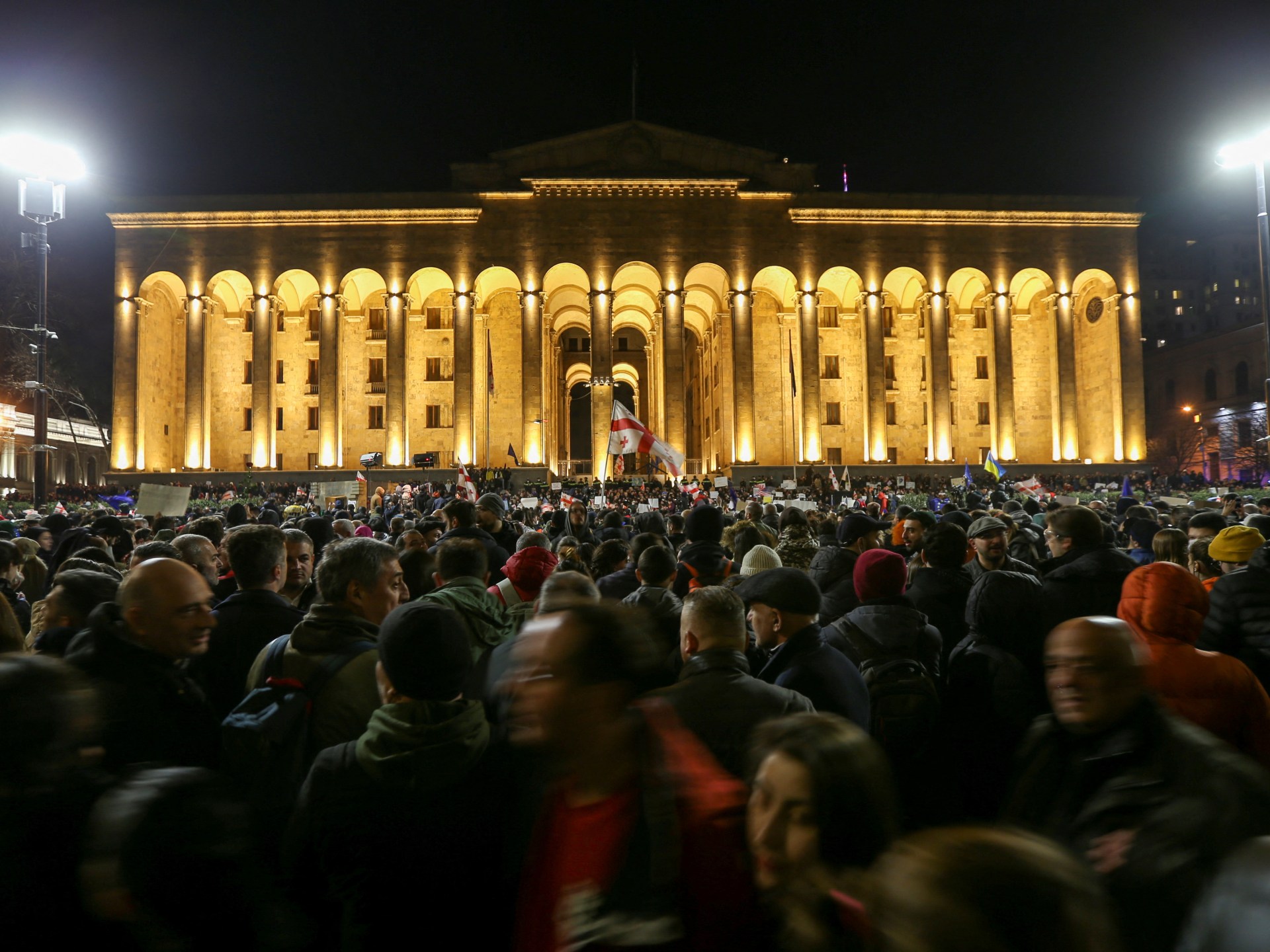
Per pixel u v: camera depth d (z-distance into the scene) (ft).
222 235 197.47
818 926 7.21
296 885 11.33
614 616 9.12
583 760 8.76
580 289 221.05
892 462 213.46
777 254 201.87
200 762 13.25
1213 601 19.39
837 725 8.25
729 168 207.72
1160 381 318.86
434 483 191.62
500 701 13.11
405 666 11.46
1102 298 208.95
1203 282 405.59
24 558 28.25
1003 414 202.28
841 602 24.02
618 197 201.05
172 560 14.15
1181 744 10.29
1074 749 11.19
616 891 8.34
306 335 210.79
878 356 201.87
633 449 85.76
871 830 7.64
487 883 11.28
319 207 197.88
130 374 193.26
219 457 207.21
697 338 266.57
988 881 4.68
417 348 212.02
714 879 8.52
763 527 31.83
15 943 7.09
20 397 232.94
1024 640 18.42
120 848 6.72
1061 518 21.11
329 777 11.44
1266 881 5.48
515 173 205.36
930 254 203.72
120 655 13.15
